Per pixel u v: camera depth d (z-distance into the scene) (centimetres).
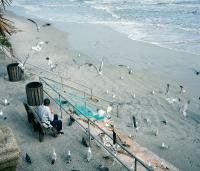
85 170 822
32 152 898
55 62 2283
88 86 1847
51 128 960
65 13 4591
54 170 821
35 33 3266
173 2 5153
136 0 5581
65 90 1666
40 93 1162
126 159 927
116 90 1817
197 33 3086
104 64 2273
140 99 1708
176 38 2936
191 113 1560
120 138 1117
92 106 1496
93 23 3759
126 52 2561
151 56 2445
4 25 766
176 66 2225
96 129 1089
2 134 717
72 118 1060
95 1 5719
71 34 3241
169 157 1174
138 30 3316
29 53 2503
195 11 4253
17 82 1468
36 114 976
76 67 2178
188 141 1295
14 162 693
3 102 1223
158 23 3616
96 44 2830
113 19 3966
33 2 5925
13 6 5459
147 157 1010
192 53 2478
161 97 1741
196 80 1978
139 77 2038
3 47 2169
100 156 881
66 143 940
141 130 1355
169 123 1446
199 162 1148
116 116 1460
